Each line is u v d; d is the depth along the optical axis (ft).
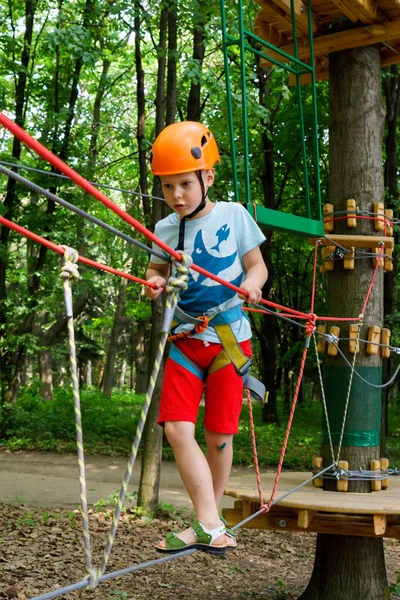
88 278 58.34
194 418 9.71
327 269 18.21
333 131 18.70
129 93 62.23
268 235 63.36
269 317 70.13
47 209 53.67
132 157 56.49
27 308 54.03
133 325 128.57
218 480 10.06
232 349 9.94
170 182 9.29
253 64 53.83
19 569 23.39
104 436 56.59
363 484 17.15
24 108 55.52
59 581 22.48
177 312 9.64
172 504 33.96
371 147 18.37
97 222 7.19
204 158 9.30
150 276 10.39
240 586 23.93
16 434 56.18
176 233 10.21
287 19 17.51
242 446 55.67
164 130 9.40
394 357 65.67
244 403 97.55
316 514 15.64
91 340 112.57
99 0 40.70
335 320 16.62
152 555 26.68
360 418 17.63
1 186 57.77
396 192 52.42
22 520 30.14
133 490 38.24
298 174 64.49
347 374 17.78
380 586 18.43
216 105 49.55
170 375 9.84
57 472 43.68
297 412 86.94
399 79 53.52
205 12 36.32
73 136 52.90
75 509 33.35
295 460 50.19
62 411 69.56
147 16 38.17
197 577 24.70
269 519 15.69
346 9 16.83
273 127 59.21
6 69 52.54
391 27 17.48
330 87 18.93
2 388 56.44
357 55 18.48
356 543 18.42
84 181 6.51
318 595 18.61
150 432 32.63
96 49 37.24
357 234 18.07
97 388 133.39
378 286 18.25
